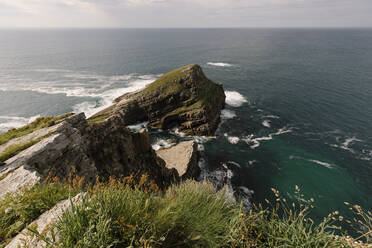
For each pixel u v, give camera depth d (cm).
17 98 6981
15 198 495
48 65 12619
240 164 3669
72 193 502
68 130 1230
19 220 443
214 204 448
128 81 9288
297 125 4994
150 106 5388
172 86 5484
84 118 1565
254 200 2897
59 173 984
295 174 3375
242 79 9331
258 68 11600
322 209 2683
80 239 306
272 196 2964
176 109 5272
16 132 1614
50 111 6044
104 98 7012
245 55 16612
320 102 6369
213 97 5672
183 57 16225
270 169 3516
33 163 908
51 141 1046
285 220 429
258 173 3434
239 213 443
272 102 6512
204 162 3744
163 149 3516
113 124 1778
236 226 438
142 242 310
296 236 386
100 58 15625
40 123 1755
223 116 5606
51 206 463
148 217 358
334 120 5184
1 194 638
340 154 3838
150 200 405
